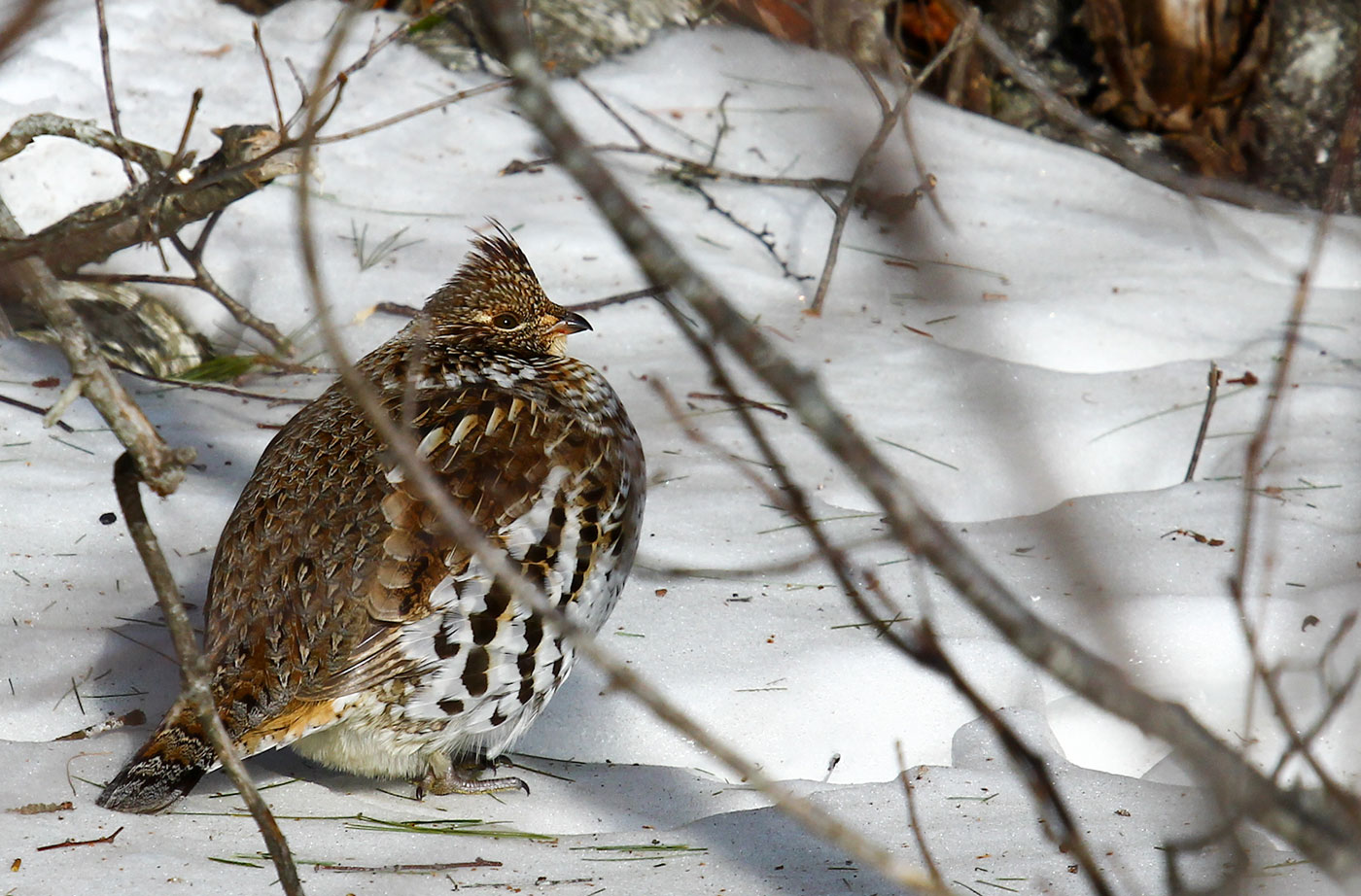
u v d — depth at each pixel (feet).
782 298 39.91
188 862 18.03
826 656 24.63
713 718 23.68
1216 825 11.44
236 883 17.58
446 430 21.29
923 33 52.29
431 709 20.36
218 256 38.70
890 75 19.19
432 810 20.92
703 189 44.50
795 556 28.45
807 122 47.62
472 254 25.34
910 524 7.73
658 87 49.01
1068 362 37.99
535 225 41.57
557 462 21.52
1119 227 44.86
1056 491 10.11
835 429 7.55
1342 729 23.80
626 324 38.27
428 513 20.35
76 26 44.24
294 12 49.16
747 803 21.42
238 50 46.09
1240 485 31.17
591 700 23.81
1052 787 10.84
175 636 12.62
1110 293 40.52
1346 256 44.11
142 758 19.01
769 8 22.34
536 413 21.98
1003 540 28.86
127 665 23.72
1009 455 25.64
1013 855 18.74
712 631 25.52
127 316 36.19
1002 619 8.01
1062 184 47.39
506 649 20.59
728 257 41.68
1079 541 9.93
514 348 24.31
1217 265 43.01
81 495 28.48
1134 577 27.50
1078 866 18.33
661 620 25.79
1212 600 26.21
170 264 38.24
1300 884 17.31
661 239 7.04
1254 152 49.75
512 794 21.56
